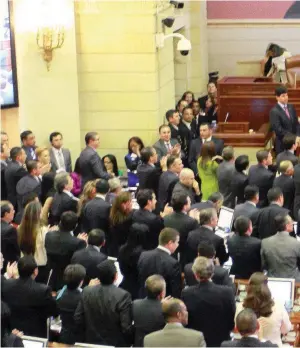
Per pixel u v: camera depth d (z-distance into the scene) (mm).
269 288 13227
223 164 19031
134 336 12484
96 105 24281
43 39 23078
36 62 23344
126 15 23672
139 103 24172
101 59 23984
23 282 13070
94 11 23703
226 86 26141
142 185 19281
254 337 10852
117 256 16062
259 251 14617
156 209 18578
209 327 12445
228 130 24891
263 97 25969
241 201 18922
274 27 32688
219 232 16703
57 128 23797
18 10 22922
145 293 13711
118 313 12422
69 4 23172
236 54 33031
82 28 23828
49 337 13570
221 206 17141
